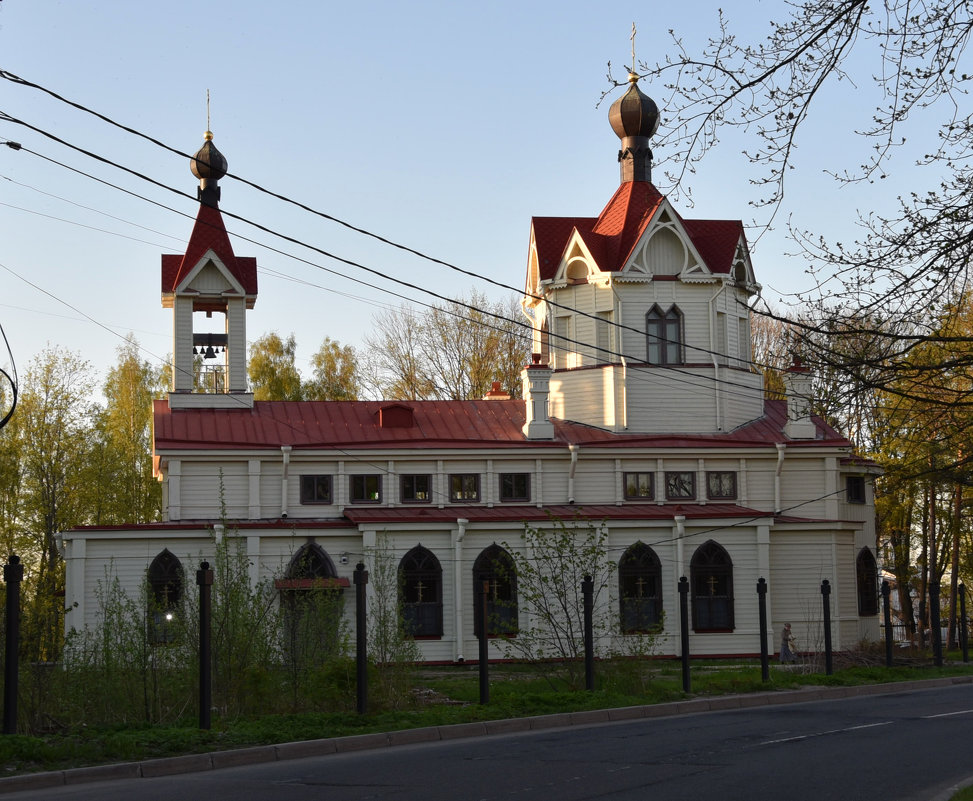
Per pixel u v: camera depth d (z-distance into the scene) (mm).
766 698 28094
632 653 29688
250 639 22750
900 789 14602
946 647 50688
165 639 22750
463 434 45031
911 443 15367
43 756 17109
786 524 44156
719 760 17156
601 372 46625
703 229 48062
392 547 40531
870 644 44750
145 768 17125
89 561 38500
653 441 44875
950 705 26594
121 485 63969
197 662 21984
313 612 26500
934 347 14172
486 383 70000
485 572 41250
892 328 13227
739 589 42594
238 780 15906
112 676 21141
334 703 23406
